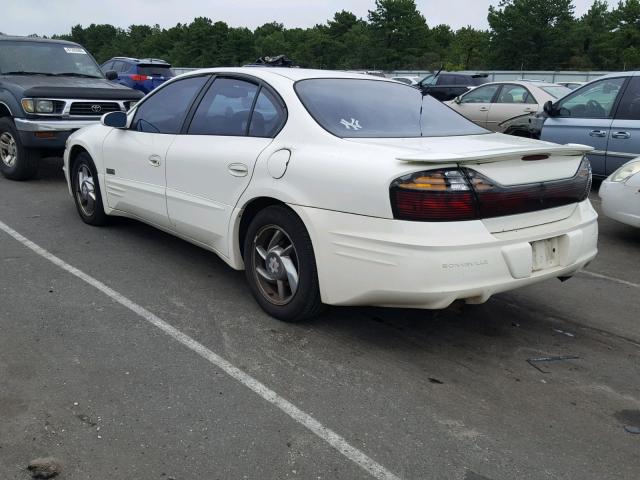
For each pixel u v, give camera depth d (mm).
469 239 3193
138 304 4207
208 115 4504
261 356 3529
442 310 4285
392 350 3668
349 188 3361
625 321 4250
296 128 3814
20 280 4574
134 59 19094
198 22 77562
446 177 3164
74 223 6203
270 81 4152
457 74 21094
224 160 4125
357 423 2920
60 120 7984
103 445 2689
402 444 2775
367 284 3350
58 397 3035
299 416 2957
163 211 4805
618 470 2654
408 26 70562
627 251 5953
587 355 3713
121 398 3051
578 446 2809
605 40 66812
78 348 3541
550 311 4383
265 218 3881
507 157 3316
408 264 3172
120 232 5902
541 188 3494
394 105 4266
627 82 7770
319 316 4094
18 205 6957
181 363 3416
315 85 4145
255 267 4051
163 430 2809
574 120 8258
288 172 3680
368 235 3301
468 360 3586
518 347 3783
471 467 2639
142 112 5176
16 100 7965
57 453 2627
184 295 4395
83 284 4539
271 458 2648
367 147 3475
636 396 3258
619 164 7734
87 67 9508
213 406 3012
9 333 3695
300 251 3695
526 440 2840
